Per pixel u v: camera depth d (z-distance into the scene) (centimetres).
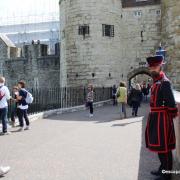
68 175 751
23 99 1445
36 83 4478
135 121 1708
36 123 1686
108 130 1405
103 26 3406
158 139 671
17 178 735
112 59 3478
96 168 805
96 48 3375
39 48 4469
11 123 1566
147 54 3578
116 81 3519
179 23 3173
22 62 4569
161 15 3469
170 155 686
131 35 3619
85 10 3388
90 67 3381
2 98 1328
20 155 956
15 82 4619
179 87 3175
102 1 3397
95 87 3266
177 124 807
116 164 838
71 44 3466
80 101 2942
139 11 3594
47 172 778
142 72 3638
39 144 1116
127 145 1074
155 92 685
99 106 2834
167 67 3269
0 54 4728
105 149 1019
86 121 1750
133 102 1995
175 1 3195
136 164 834
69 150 1012
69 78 3500
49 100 2373
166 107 677
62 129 1458
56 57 4362
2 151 1013
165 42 3334
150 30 3569
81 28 3403
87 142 1138
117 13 3538
